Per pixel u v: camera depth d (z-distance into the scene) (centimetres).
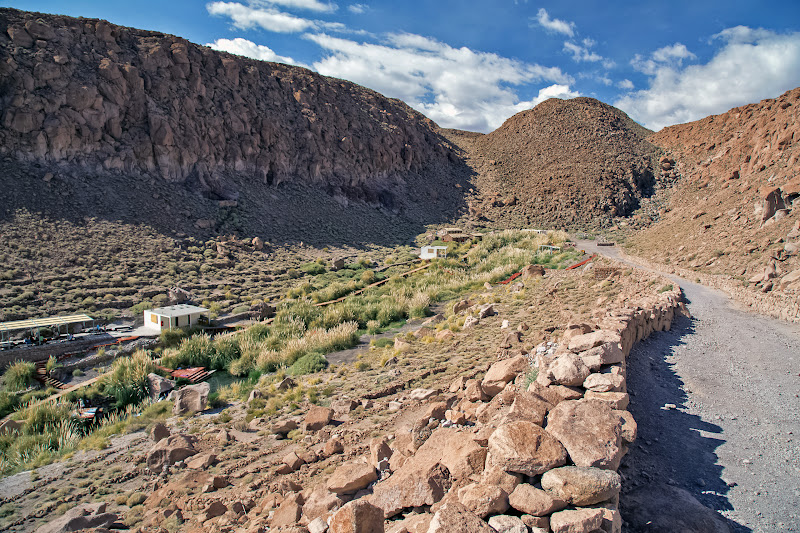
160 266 4366
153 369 2500
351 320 3447
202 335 3030
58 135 4862
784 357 1334
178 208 5362
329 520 600
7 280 3509
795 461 735
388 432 1268
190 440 1461
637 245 5475
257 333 3125
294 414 1645
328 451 1201
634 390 1032
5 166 4512
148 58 6053
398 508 630
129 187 5203
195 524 947
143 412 2047
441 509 489
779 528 571
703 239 4156
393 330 3153
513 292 3294
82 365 2686
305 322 3419
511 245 6128
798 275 2334
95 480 1356
